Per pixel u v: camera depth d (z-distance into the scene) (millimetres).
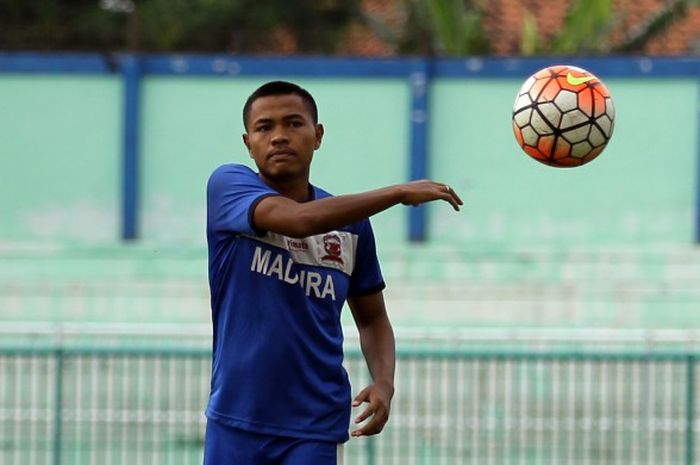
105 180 69625
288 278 20344
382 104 68375
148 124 69438
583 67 67688
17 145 69750
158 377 47344
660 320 62906
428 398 46344
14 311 64250
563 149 22312
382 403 21344
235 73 68938
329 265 20719
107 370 44531
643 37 81875
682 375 44562
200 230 69688
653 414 43594
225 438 20484
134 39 71438
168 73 69250
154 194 69562
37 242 69688
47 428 45000
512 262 65125
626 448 42344
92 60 69250
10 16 99062
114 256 66375
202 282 65375
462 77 68062
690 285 63406
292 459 20328
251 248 20359
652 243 67688
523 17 93375
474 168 68312
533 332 45094
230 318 20531
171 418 44312
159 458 43750
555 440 43469
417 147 68125
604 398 46219
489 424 42812
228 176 20625
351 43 101688
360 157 68438
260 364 20281
